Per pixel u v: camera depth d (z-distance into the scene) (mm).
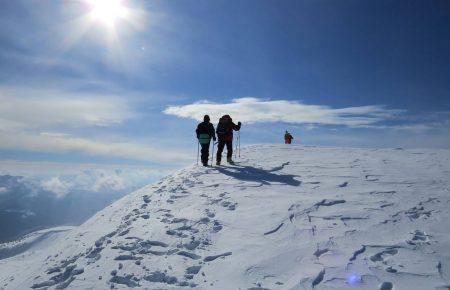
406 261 6652
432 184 12117
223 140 17234
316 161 17547
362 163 16828
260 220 8898
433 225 8305
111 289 6449
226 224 8852
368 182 12508
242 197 10984
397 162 17172
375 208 9477
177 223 9234
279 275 6422
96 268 7312
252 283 6238
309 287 5887
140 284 6527
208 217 9391
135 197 13914
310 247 7289
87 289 6551
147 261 7340
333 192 11227
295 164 16703
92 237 9750
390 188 11617
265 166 16203
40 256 11594
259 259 6973
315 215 9031
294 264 6715
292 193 11227
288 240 7699
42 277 7750
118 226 10023
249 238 7957
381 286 5828
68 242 10234
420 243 7375
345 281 6012
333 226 8312
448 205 9719
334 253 6992
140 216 10328
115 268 7180
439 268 6363
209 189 12320
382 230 8039
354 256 6836
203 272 6785
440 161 17297
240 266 6797
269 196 10938
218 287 6238
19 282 8312
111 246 8336
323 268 6441
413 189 11461
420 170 14852
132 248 8039
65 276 7441
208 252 7539
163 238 8297
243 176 14141
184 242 7988
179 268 6961
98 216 13141
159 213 10312
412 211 9242
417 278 6043
